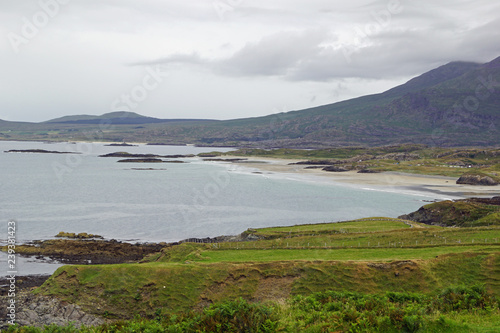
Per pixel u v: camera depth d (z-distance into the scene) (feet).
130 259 229.45
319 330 73.92
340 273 153.48
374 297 101.45
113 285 154.51
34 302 151.33
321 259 167.02
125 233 285.23
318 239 214.90
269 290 151.02
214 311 80.28
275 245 208.95
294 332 74.59
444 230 209.97
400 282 146.72
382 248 186.50
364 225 257.96
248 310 79.61
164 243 256.52
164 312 144.87
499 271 144.05
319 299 101.35
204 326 76.84
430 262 153.28
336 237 216.33
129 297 150.51
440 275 147.23
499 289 137.08
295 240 216.95
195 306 147.13
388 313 77.71
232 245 215.51
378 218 293.64
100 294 152.15
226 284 154.71
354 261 159.12
